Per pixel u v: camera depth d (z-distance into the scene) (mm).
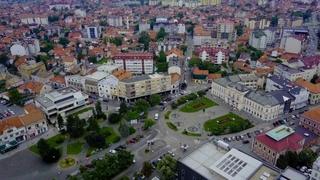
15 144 190375
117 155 167750
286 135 176875
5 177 164500
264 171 135375
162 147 189000
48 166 173125
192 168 140625
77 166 172375
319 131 195625
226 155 145500
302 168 162000
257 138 179625
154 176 162000
